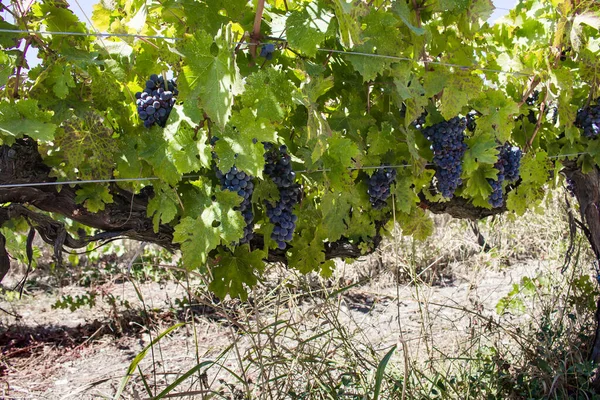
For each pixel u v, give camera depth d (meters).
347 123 2.71
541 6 3.64
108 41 2.36
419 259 7.52
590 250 5.70
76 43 2.36
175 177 2.19
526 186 3.59
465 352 3.84
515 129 3.53
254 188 2.42
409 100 2.69
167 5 2.32
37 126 2.07
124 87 2.46
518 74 3.37
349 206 2.79
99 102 2.30
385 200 3.02
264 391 2.75
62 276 8.66
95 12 2.69
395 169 2.95
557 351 4.02
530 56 3.41
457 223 8.62
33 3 2.35
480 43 3.41
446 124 2.93
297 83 2.55
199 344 6.05
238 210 2.28
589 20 3.04
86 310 7.54
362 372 3.20
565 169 3.96
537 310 5.48
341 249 3.12
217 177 2.32
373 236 3.10
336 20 2.27
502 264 7.73
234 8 2.34
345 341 3.16
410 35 2.67
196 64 2.05
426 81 2.85
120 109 2.35
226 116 2.01
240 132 2.15
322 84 2.33
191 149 2.16
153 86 2.24
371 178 2.88
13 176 2.18
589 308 4.56
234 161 2.16
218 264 2.50
